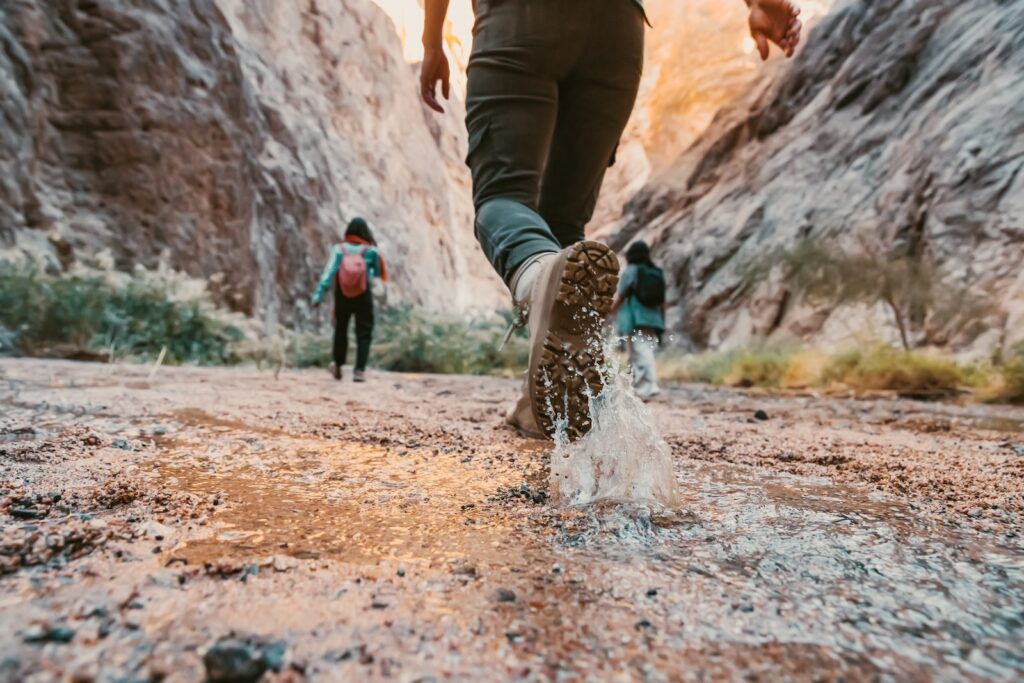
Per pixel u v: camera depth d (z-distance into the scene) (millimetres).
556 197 2408
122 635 845
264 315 16203
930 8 18562
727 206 22141
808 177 19000
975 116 13148
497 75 2080
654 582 1095
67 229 12117
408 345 12930
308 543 1264
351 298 7277
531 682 772
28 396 3580
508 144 2070
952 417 5051
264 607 948
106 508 1445
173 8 14656
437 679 771
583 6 2084
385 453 2295
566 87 2260
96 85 12938
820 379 9719
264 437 2553
